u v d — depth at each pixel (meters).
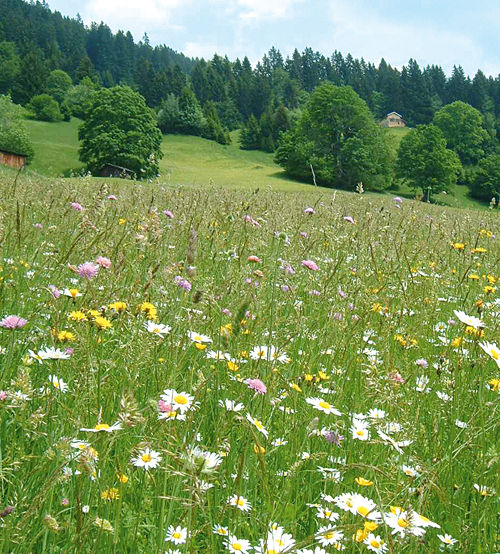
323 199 10.69
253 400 2.58
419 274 5.38
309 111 91.69
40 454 2.14
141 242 4.04
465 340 3.61
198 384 2.12
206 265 5.02
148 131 86.56
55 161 95.44
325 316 3.93
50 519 1.55
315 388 2.94
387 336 3.67
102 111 83.88
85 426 2.05
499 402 2.86
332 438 2.33
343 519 1.92
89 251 3.89
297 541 2.00
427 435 2.71
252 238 6.04
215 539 1.90
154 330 2.63
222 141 156.00
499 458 2.31
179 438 1.92
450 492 2.35
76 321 2.72
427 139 92.88
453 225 8.41
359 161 87.38
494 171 98.25
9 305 3.39
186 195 8.63
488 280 5.91
